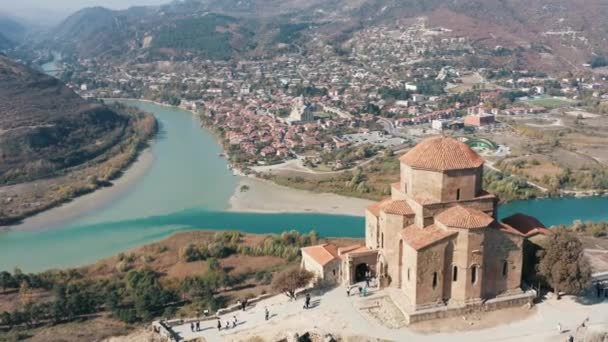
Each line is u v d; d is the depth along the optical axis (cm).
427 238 8481
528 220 9812
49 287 12569
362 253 9712
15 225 17900
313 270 10275
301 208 18538
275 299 9825
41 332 10231
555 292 9056
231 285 12238
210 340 8550
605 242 13938
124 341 9412
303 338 8262
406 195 9425
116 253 15188
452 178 8838
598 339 7875
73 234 16900
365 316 8638
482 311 8625
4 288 12512
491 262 8719
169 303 11381
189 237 15638
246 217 17850
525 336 7994
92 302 11212
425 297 8512
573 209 18162
